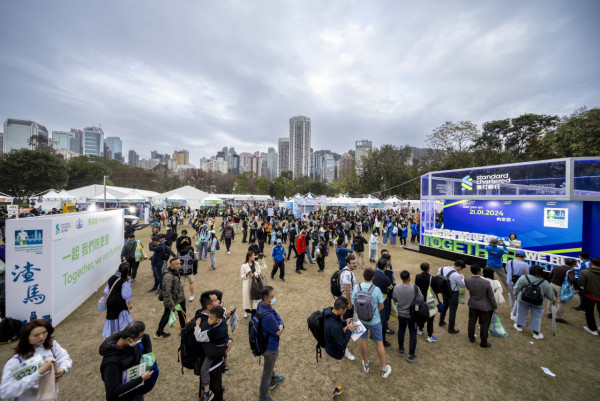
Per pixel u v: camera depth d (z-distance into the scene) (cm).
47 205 2372
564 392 389
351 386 397
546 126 3609
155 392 380
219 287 830
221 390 332
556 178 884
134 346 252
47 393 243
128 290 454
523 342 525
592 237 856
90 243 744
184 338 323
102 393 376
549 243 918
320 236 1081
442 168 4153
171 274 505
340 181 5928
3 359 451
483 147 4084
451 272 566
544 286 533
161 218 2247
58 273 577
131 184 6694
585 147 2589
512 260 659
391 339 539
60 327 561
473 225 1167
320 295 768
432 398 375
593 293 555
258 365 445
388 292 531
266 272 1016
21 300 528
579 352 492
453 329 559
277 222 1644
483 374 427
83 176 4988
